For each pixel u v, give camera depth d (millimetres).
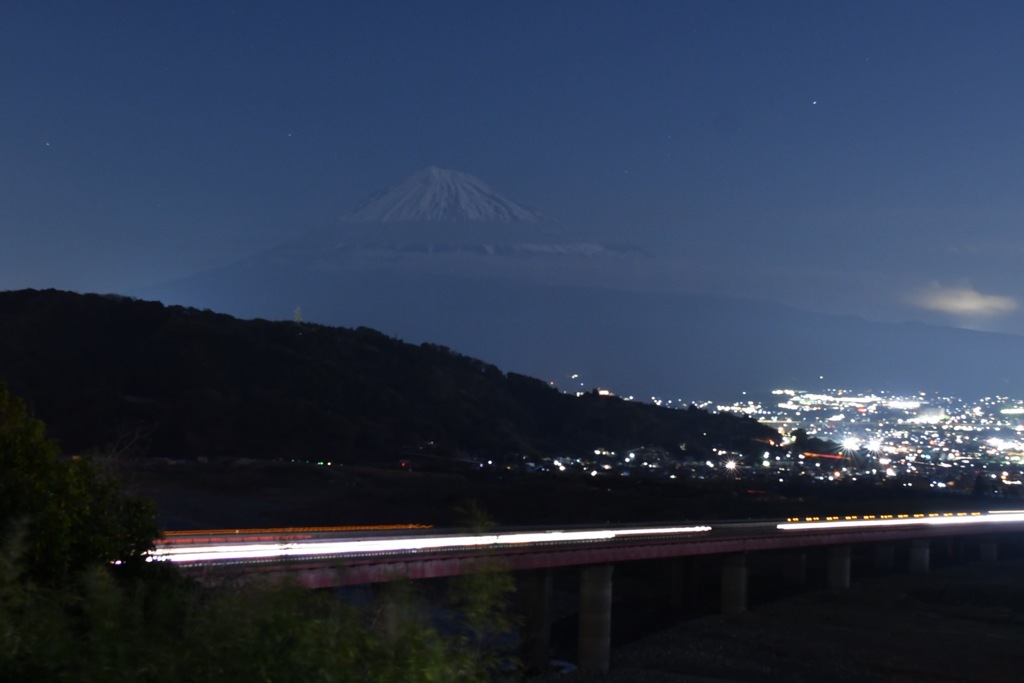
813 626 91250
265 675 13109
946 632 88000
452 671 14195
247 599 13914
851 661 76000
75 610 15195
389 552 60812
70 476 33062
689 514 165500
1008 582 121688
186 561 48750
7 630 12922
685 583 107938
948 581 125125
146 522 35438
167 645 13469
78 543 31750
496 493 173375
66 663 13047
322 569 53312
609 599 80000
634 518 161625
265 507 157375
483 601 15945
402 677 13703
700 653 78812
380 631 14188
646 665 75312
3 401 34188
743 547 104500
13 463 31922
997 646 81562
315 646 13414
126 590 16469
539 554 74250
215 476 174000
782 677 70750
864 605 105375
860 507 187125
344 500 166375
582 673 72375
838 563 122375
